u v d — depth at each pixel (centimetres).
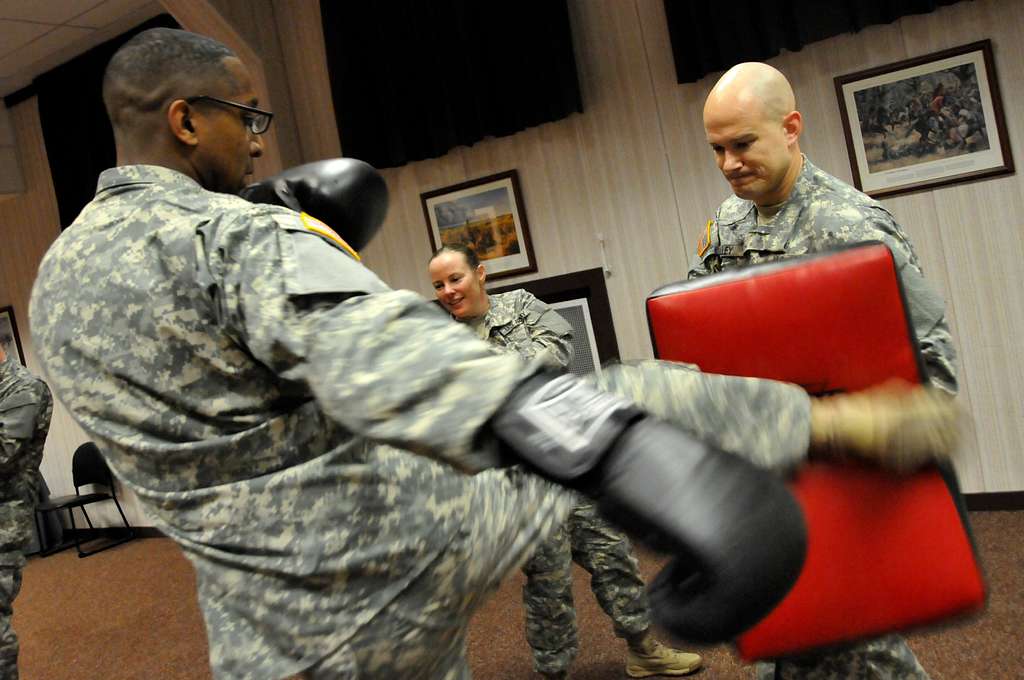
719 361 133
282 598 88
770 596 49
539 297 446
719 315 133
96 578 545
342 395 65
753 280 133
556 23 403
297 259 79
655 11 397
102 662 382
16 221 658
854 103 360
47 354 97
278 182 114
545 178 435
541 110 411
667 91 400
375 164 452
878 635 125
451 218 461
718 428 71
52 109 570
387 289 77
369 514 89
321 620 88
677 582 53
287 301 75
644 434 56
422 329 67
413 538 89
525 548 96
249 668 89
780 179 167
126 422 92
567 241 434
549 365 65
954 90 343
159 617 437
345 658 88
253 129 108
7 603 329
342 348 67
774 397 73
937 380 145
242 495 88
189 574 517
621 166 415
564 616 263
